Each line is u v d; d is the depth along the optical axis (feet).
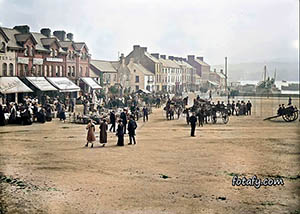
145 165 40.42
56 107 80.94
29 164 39.70
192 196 31.01
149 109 98.37
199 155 45.83
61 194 30.86
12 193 31.45
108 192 31.27
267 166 39.70
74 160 42.06
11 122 69.26
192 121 61.21
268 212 27.61
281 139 57.47
